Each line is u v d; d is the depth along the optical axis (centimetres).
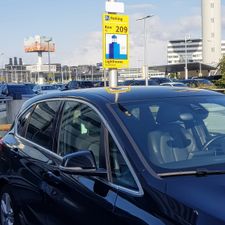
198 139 379
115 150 356
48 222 419
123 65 1481
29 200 458
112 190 339
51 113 471
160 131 368
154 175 322
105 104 395
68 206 381
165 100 410
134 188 323
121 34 1466
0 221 535
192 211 283
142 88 450
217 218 272
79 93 443
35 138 489
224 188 302
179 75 11012
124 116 378
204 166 339
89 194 358
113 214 324
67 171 358
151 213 297
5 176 515
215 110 410
